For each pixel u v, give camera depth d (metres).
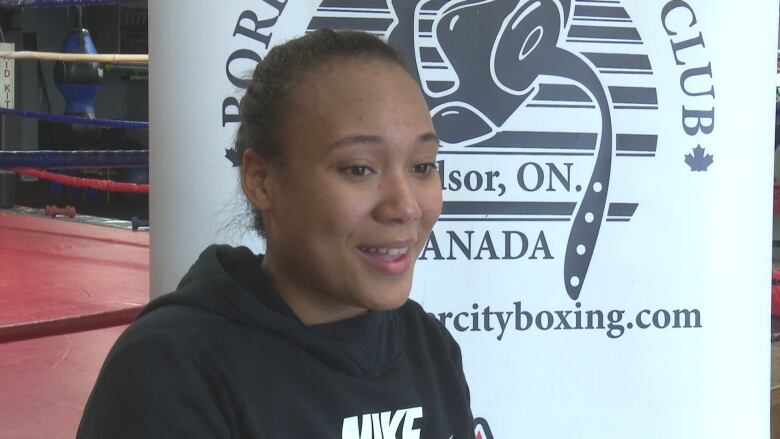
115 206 12.44
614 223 1.68
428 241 1.65
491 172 1.66
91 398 0.97
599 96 1.67
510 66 1.65
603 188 1.68
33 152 3.48
